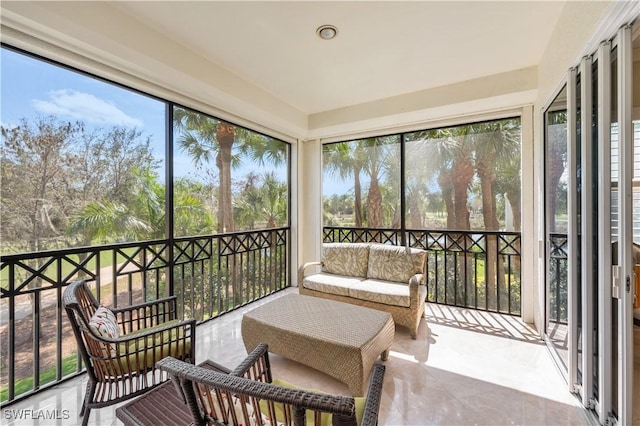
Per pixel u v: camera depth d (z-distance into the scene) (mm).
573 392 1855
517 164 3205
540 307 2654
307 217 4480
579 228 1793
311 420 1150
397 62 2678
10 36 1695
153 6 1919
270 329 2137
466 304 3498
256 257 3811
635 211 1974
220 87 2723
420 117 3488
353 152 4230
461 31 2215
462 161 3502
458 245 3529
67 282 2055
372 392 1003
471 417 1674
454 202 3551
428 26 2152
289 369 2195
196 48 2430
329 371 1912
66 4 1694
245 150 3611
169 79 2426
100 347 1493
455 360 2293
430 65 2736
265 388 844
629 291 1396
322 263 3768
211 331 2852
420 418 1671
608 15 1313
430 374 2104
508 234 3238
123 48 1978
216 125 3213
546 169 2512
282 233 4281
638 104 1909
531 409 1731
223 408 922
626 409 1408
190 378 907
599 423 1566
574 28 1733
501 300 3303
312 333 1997
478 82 2971
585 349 1680
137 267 2459
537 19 2068
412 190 3803
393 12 1994
